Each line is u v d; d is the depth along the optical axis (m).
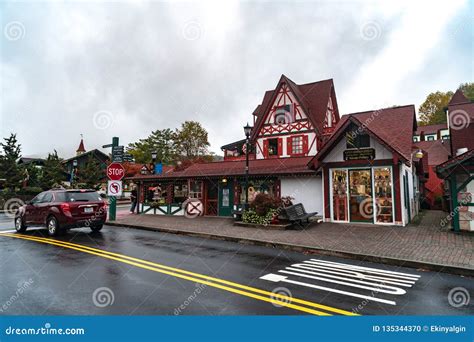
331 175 14.63
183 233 12.49
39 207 12.26
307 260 8.07
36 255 8.27
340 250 8.72
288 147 23.92
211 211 19.16
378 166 13.62
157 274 6.48
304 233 11.70
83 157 46.25
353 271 7.01
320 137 22.47
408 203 15.10
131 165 42.38
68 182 42.38
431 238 10.29
